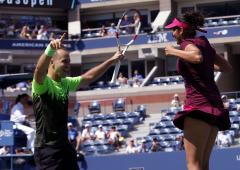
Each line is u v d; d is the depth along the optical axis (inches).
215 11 1728.6
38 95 282.7
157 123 1231.5
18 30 1690.5
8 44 1644.9
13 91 1446.9
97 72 300.8
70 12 1787.6
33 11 1781.5
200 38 279.3
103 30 1700.3
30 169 643.5
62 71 285.6
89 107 1510.8
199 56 262.4
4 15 1756.9
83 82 296.5
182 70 275.6
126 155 869.2
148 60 1662.2
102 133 1194.0
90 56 1701.5
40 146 286.4
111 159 874.8
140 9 1784.0
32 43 1662.2
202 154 269.0
